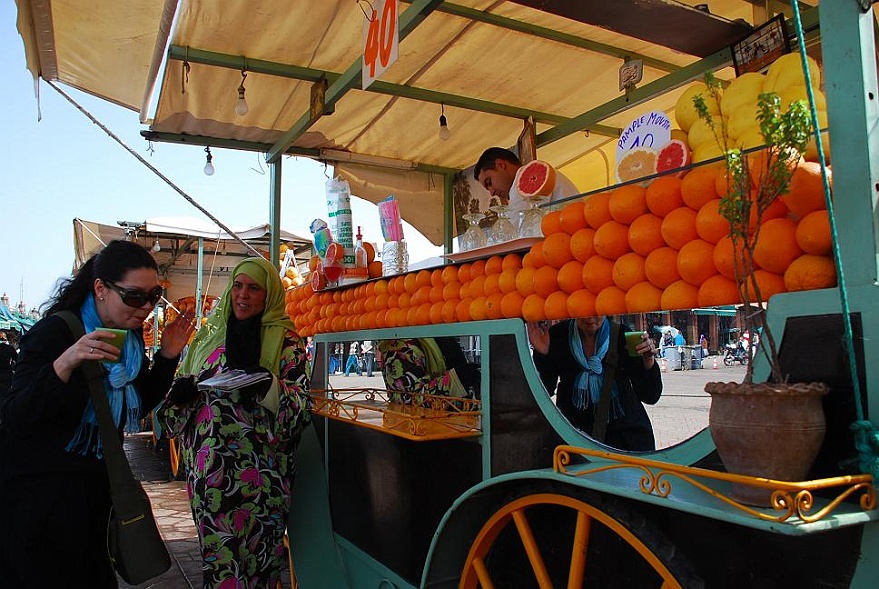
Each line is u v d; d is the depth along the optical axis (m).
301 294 3.69
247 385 2.19
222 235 8.62
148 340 9.79
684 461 1.28
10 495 1.72
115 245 1.91
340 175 4.57
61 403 1.71
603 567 1.48
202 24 2.98
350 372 2.99
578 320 1.61
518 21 3.02
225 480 2.28
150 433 10.21
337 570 2.80
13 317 12.06
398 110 3.93
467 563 1.80
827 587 1.03
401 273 2.54
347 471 2.78
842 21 1.10
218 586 2.21
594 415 1.54
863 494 0.98
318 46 3.21
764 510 0.96
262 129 4.09
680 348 1.32
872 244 1.02
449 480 2.07
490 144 4.50
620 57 3.37
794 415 0.96
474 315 2.00
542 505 1.67
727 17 3.08
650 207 1.41
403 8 3.03
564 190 2.35
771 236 1.16
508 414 1.82
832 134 1.10
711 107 1.47
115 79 3.54
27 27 2.76
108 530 1.89
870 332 1.00
